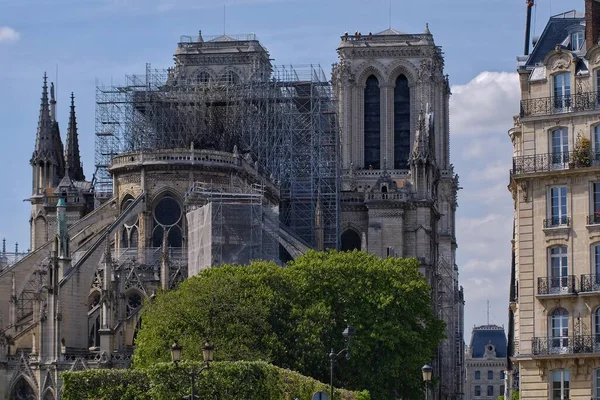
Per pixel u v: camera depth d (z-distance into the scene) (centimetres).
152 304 18750
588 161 13788
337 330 18425
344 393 14488
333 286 18750
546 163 13988
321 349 17875
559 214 13862
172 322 17362
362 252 19900
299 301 18575
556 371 13650
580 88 14000
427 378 12412
